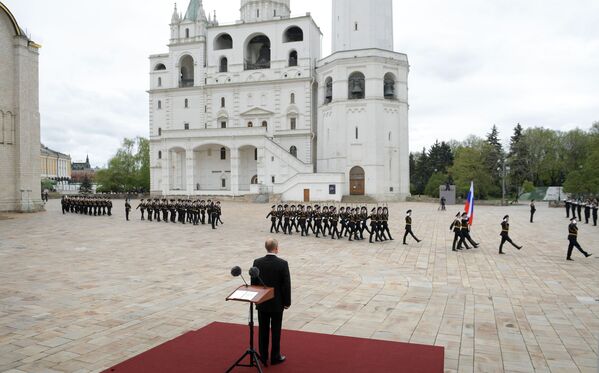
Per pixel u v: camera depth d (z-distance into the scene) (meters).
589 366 8.09
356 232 25.84
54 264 18.22
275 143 65.31
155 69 80.50
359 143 65.00
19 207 45.62
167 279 15.42
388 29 68.12
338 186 61.41
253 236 27.72
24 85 45.84
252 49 80.19
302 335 9.51
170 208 36.94
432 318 10.91
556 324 10.53
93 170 198.50
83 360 8.27
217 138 67.25
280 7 78.69
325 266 17.81
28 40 46.25
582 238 26.52
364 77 65.44
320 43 79.00
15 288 14.05
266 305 7.73
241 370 7.59
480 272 16.72
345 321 10.62
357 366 7.77
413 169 112.50
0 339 9.41
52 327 10.22
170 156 72.88
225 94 75.38
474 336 9.65
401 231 30.02
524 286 14.49
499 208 57.03
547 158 91.62
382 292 13.55
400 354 8.37
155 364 7.85
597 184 54.19
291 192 62.97
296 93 72.00
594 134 88.06
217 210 33.34
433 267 17.67
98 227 32.72
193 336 9.39
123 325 10.38
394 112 66.31
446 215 42.22
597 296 13.23
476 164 70.12
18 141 45.47
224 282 14.96
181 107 77.62
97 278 15.55
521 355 8.60
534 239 26.11
